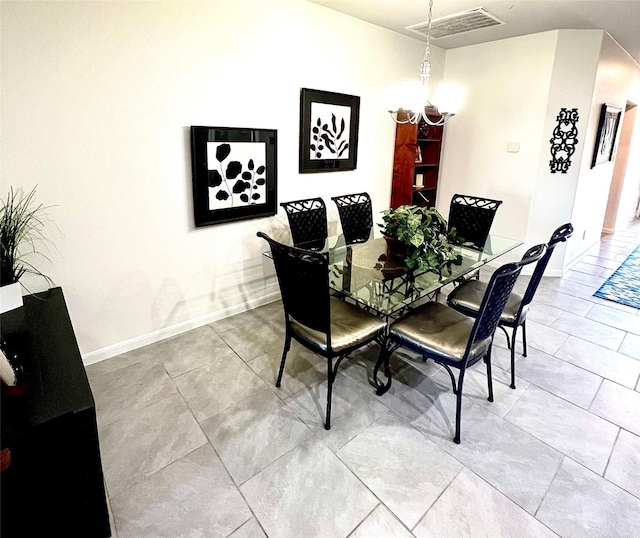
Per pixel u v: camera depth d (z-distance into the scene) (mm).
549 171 4199
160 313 2959
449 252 2980
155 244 2809
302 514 1648
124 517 1619
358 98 3848
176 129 2715
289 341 2391
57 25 2129
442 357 2096
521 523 1619
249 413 2225
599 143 4309
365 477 1824
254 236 3387
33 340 1771
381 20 3637
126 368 2627
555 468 1887
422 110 2729
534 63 4039
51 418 1280
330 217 3982
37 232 2289
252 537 1554
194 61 2689
